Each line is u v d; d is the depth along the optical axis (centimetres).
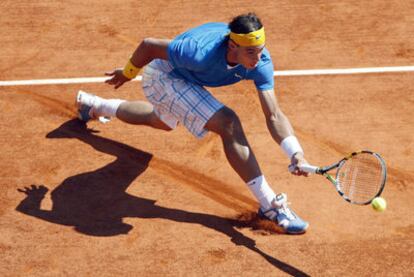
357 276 1753
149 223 1927
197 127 1850
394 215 1942
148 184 2077
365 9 2952
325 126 2311
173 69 1881
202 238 1873
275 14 2922
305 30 2820
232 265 1788
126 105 2177
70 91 2494
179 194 2039
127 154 2197
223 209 1978
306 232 1891
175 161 2167
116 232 1898
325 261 1798
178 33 2802
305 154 2183
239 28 1659
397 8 2958
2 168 2141
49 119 2358
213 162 2159
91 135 2281
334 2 3002
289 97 2452
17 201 2012
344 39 2764
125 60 2652
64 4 3002
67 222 1938
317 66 2609
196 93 1841
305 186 2058
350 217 1939
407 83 2514
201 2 3008
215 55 1725
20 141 2256
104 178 2098
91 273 1772
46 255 1828
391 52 2684
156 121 2111
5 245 1861
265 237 1875
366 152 1678
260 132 2291
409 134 2269
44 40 2777
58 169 2136
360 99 2439
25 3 3017
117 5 2991
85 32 2822
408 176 2084
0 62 2650
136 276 1761
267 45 2734
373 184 2022
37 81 2548
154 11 2945
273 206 1870
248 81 2542
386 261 1795
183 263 1797
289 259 1805
